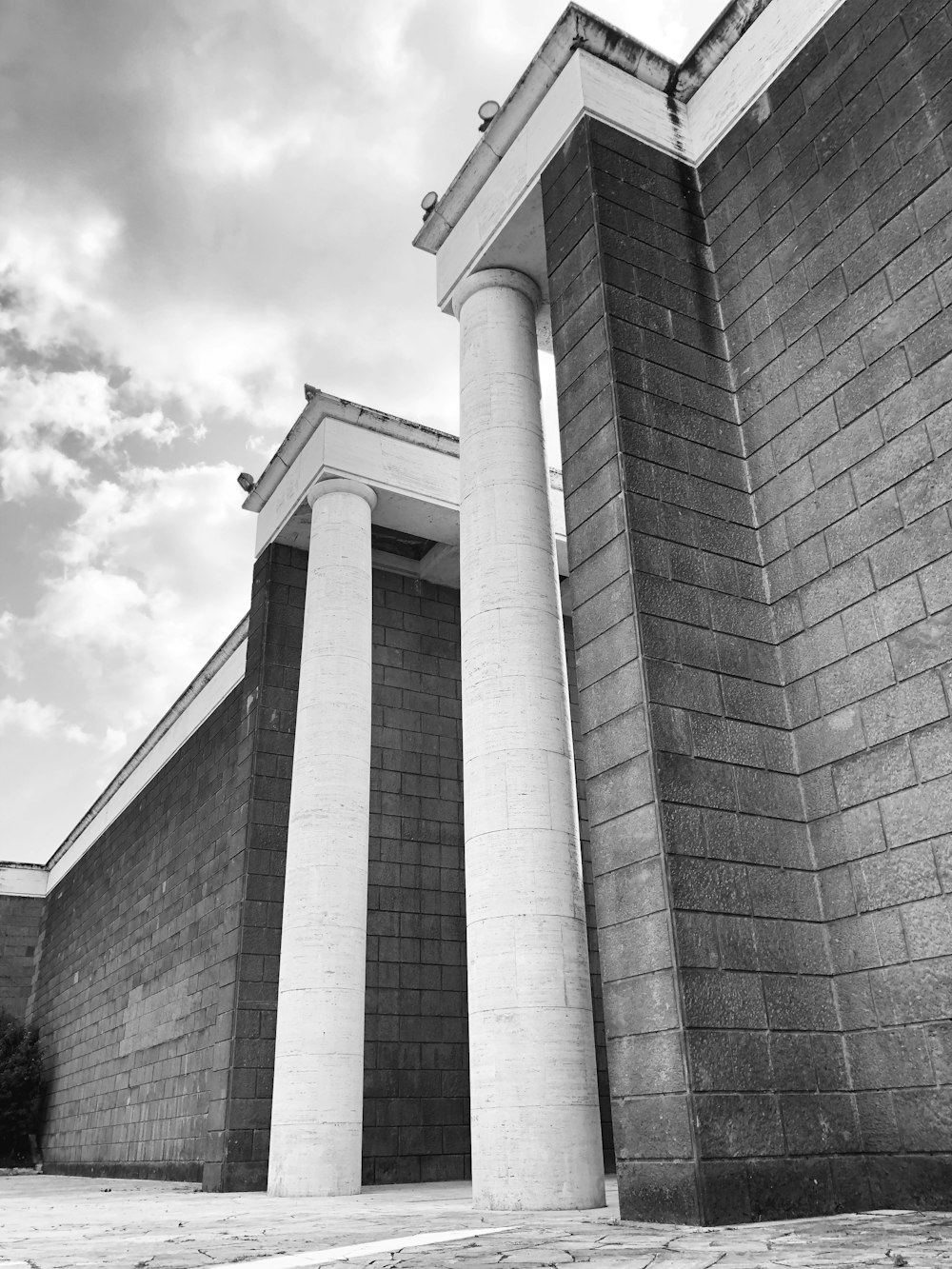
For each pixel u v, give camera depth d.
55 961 31.47
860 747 7.81
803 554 8.68
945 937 6.89
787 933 7.55
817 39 9.83
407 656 18.92
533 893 9.34
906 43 8.84
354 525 16.41
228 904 16.22
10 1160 29.02
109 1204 11.44
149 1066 21.31
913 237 8.30
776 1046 7.09
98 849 29.36
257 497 19.05
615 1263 4.55
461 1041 16.70
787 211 9.70
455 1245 5.66
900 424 8.05
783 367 9.33
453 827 18.16
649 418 9.07
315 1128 12.21
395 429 17.59
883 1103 7.02
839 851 7.79
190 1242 6.43
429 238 13.73
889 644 7.76
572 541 9.10
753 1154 6.64
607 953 7.57
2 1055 30.72
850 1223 6.04
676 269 10.15
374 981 16.36
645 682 7.85
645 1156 6.83
